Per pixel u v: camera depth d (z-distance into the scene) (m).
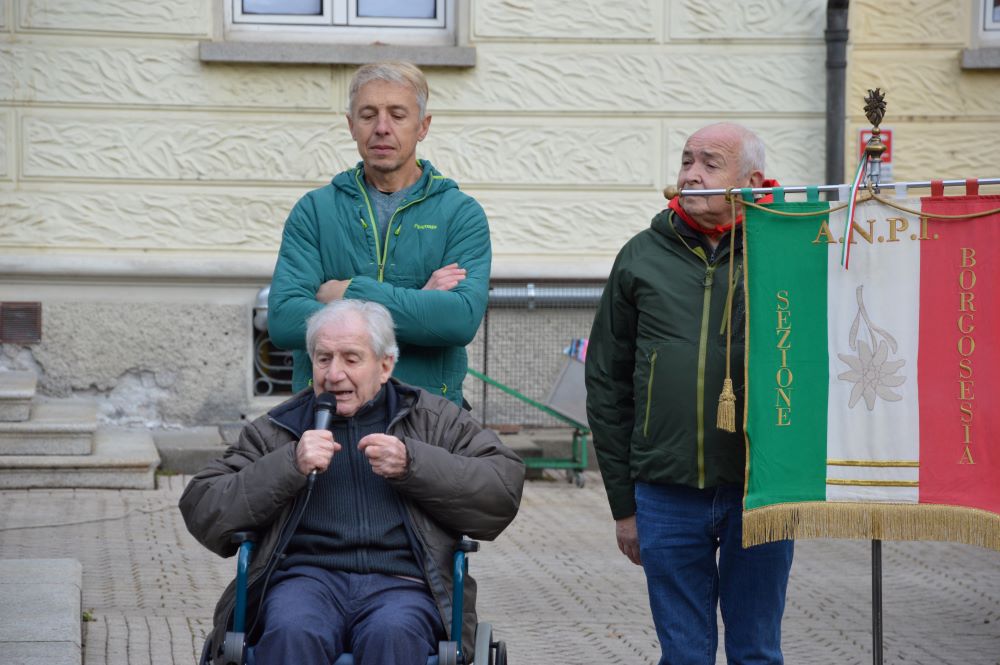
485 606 8.84
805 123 14.20
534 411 13.98
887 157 14.59
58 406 12.99
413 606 5.35
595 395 6.09
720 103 14.15
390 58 13.65
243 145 13.65
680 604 5.86
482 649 5.36
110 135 13.45
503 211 14.04
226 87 13.58
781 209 5.49
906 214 5.41
